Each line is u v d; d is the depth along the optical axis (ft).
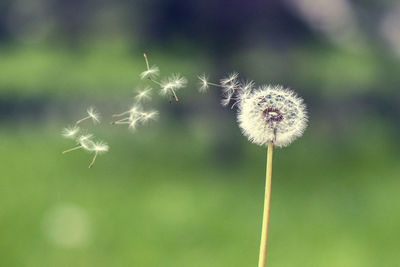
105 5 56.65
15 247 23.47
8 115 47.50
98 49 58.90
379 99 47.62
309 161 38.19
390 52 53.72
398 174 35.94
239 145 37.73
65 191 31.09
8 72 60.08
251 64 38.24
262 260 5.85
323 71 48.03
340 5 54.34
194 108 40.37
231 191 31.58
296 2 47.44
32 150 38.96
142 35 47.96
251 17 38.42
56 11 61.67
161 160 36.47
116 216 27.20
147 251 23.52
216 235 25.32
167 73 41.50
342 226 26.50
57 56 61.77
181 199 29.73
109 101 48.55
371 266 22.35
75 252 23.17
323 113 44.86
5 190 31.17
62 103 49.96
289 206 29.58
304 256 23.29
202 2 38.60
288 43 42.47
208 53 38.09
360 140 42.04
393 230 25.80
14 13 70.33
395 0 58.23
